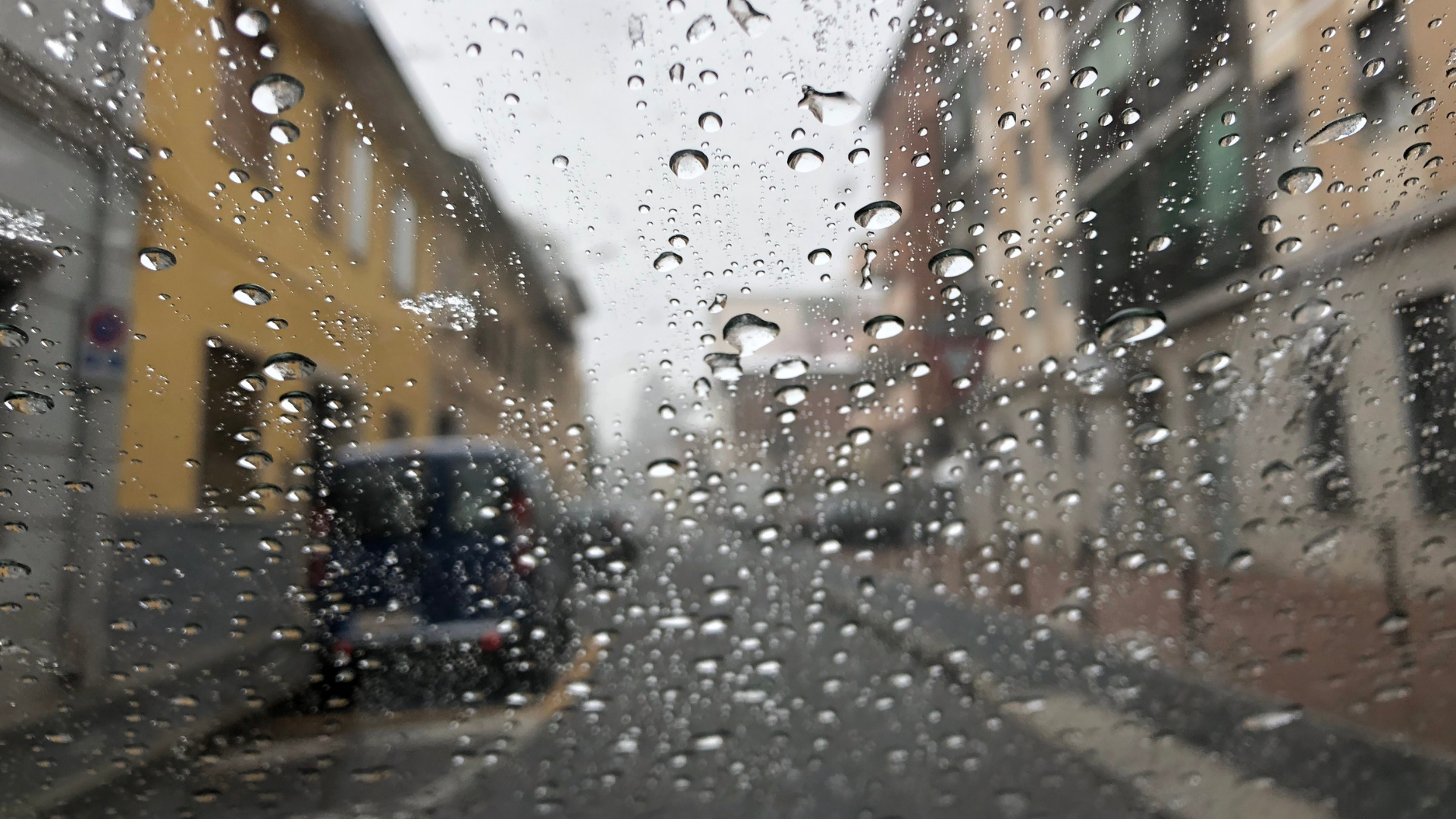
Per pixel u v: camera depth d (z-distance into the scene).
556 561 10.82
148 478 7.21
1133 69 7.43
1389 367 7.60
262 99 6.89
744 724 7.65
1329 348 7.80
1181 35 7.32
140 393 7.18
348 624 8.41
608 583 11.53
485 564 9.09
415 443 8.87
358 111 7.72
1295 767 6.23
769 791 6.43
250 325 7.39
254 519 7.62
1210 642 8.16
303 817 6.07
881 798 6.32
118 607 7.11
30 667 6.80
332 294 7.74
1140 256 7.98
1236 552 8.40
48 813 6.04
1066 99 7.52
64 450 7.00
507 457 9.63
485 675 8.69
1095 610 9.35
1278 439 8.20
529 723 7.69
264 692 7.63
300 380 7.70
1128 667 8.16
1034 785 6.41
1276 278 7.78
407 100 7.75
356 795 6.39
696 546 12.41
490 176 8.12
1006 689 7.88
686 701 8.25
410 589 8.79
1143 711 7.24
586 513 11.78
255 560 7.62
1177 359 8.57
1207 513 8.77
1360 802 5.79
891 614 10.35
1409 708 6.47
